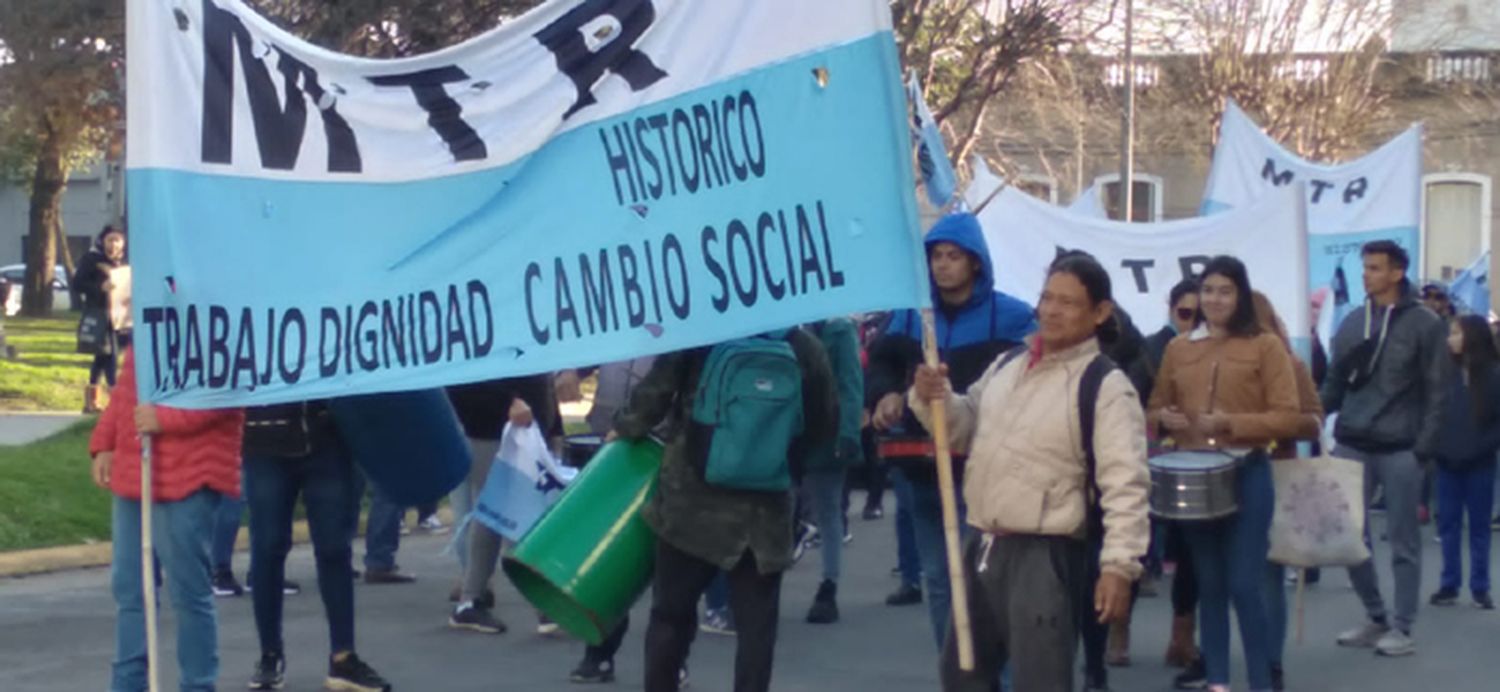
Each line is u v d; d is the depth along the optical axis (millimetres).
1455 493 11484
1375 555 13922
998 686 5754
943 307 7387
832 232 5582
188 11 6289
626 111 5938
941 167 11508
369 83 6227
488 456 9938
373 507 11633
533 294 6055
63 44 20781
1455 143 37406
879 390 7402
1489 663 9492
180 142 6305
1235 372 7863
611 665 8539
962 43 23172
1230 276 7926
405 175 6195
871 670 9008
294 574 11875
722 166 5777
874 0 5523
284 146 6281
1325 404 9867
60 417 19922
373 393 6574
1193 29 34750
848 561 13172
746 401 6219
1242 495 7742
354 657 8141
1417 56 37188
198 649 6969
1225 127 14492
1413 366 9539
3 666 8664
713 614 9945
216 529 10719
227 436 6941
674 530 6289
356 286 6230
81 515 12867
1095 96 31812
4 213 71750
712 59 5789
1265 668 7812
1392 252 9602
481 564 9820
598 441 9492
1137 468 5363
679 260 5840
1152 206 36344
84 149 40062
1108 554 5297
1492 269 37344
